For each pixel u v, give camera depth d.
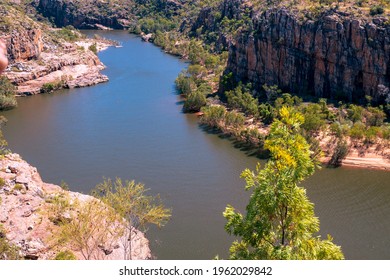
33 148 111.69
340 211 79.19
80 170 98.38
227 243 70.12
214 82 169.75
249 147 109.69
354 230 73.44
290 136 24.80
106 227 55.41
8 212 63.81
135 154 106.50
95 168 99.25
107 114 138.25
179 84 161.50
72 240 53.91
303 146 24.47
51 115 138.88
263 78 147.50
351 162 97.56
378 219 76.62
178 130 122.50
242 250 27.03
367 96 123.06
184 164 100.44
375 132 103.56
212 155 105.25
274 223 26.98
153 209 61.69
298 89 140.12
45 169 99.06
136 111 140.38
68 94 164.25
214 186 89.38
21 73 172.25
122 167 99.50
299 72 139.25
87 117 135.75
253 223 25.61
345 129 107.44
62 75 179.75
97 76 181.50
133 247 63.97
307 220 24.62
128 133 120.75
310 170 24.66
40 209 66.31
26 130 125.31
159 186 90.00
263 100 140.38
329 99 132.12
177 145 111.75
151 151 108.19
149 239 70.88
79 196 76.19
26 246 57.56
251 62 149.38
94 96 159.88
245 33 153.38
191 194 86.31
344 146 97.31
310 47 134.50
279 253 24.27
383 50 122.19
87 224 54.81
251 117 128.00
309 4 142.88
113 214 54.81
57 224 63.28
